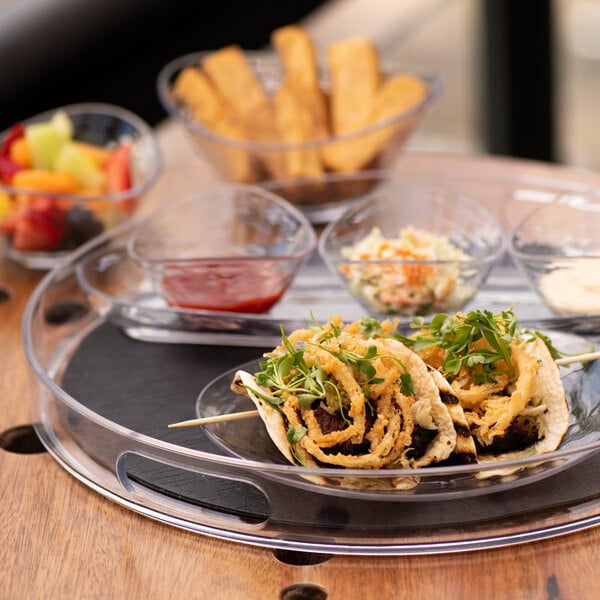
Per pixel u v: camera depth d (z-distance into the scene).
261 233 0.98
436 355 0.80
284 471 0.73
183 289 0.91
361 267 0.90
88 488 0.79
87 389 0.85
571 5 1.89
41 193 0.99
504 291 0.94
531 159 1.74
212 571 0.74
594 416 0.79
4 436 0.84
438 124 1.88
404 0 1.59
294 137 1.05
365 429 0.76
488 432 0.77
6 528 0.76
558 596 0.72
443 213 0.97
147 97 1.21
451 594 0.72
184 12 1.19
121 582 0.73
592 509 0.75
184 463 0.76
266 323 0.88
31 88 1.14
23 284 1.00
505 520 0.75
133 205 1.03
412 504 0.76
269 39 1.27
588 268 0.89
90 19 1.15
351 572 0.73
